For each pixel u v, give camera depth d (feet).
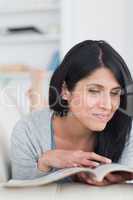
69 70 2.93
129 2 10.39
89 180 2.32
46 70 10.08
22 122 3.31
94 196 2.17
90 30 10.48
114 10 10.44
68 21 10.28
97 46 2.84
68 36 10.32
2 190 2.26
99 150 3.19
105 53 2.79
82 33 10.46
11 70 10.52
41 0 10.68
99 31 10.48
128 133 3.10
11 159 3.11
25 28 10.69
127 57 10.48
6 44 11.09
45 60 10.95
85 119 2.87
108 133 3.14
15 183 2.25
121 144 3.12
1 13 11.03
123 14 10.43
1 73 10.52
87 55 2.81
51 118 3.34
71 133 3.29
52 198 2.17
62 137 3.34
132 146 3.14
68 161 2.57
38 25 10.89
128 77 2.80
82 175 2.36
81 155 2.57
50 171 2.76
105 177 2.34
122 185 2.32
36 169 2.83
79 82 2.83
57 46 10.88
